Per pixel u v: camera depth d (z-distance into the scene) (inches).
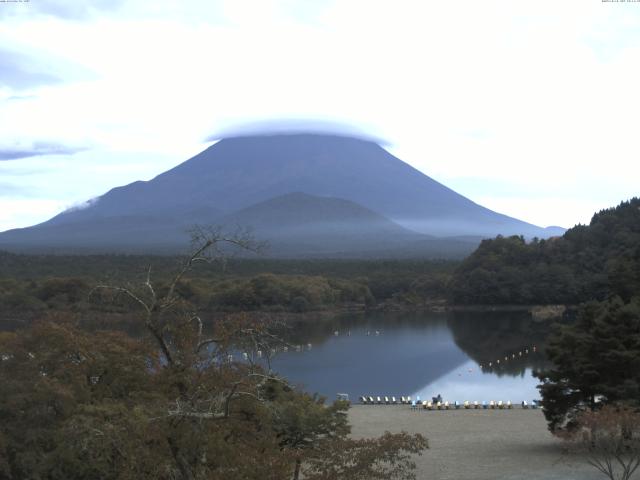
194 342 1158.3
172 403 1096.2
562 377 2263.8
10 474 1473.9
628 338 2206.0
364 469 1218.0
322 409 1843.0
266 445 1139.9
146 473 1100.5
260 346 1220.5
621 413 1659.7
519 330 7652.6
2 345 1726.1
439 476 1902.1
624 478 1707.7
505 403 3730.3
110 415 1282.0
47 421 1509.6
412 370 5305.1
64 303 6943.9
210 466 1136.2
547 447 2306.8
